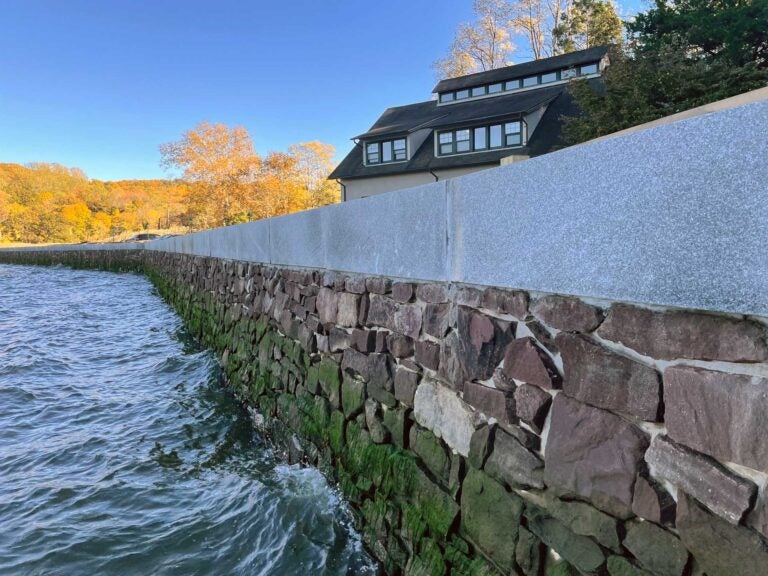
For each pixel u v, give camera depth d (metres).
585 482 1.59
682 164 1.30
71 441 4.73
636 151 1.42
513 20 31.95
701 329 1.28
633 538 1.44
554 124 19.20
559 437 1.70
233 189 37.41
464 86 23.83
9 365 7.47
